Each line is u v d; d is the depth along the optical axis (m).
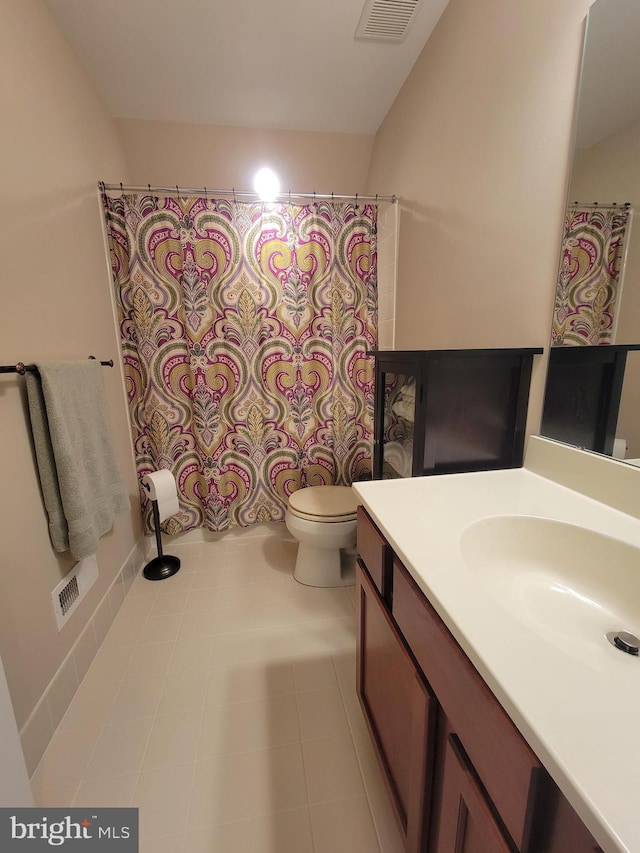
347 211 1.94
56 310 1.31
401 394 1.23
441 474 1.08
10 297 1.06
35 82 1.22
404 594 0.70
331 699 1.23
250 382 2.04
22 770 0.73
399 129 1.83
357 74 1.69
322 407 2.12
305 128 2.06
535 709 0.38
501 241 1.14
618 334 0.81
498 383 1.07
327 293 2.01
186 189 1.77
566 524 0.75
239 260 1.90
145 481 1.89
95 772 1.02
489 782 0.45
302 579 1.84
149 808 0.94
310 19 1.40
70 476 1.18
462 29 1.28
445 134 1.42
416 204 1.69
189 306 1.86
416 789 0.68
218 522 2.12
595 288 0.86
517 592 0.72
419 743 0.65
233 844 0.87
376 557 0.85
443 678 0.56
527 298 1.05
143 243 1.80
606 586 0.69
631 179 0.76
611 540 0.69
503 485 0.96
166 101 1.82
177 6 1.33
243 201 1.86
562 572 0.74
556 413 0.98
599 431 0.87
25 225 1.14
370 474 2.24
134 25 1.40
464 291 1.35
